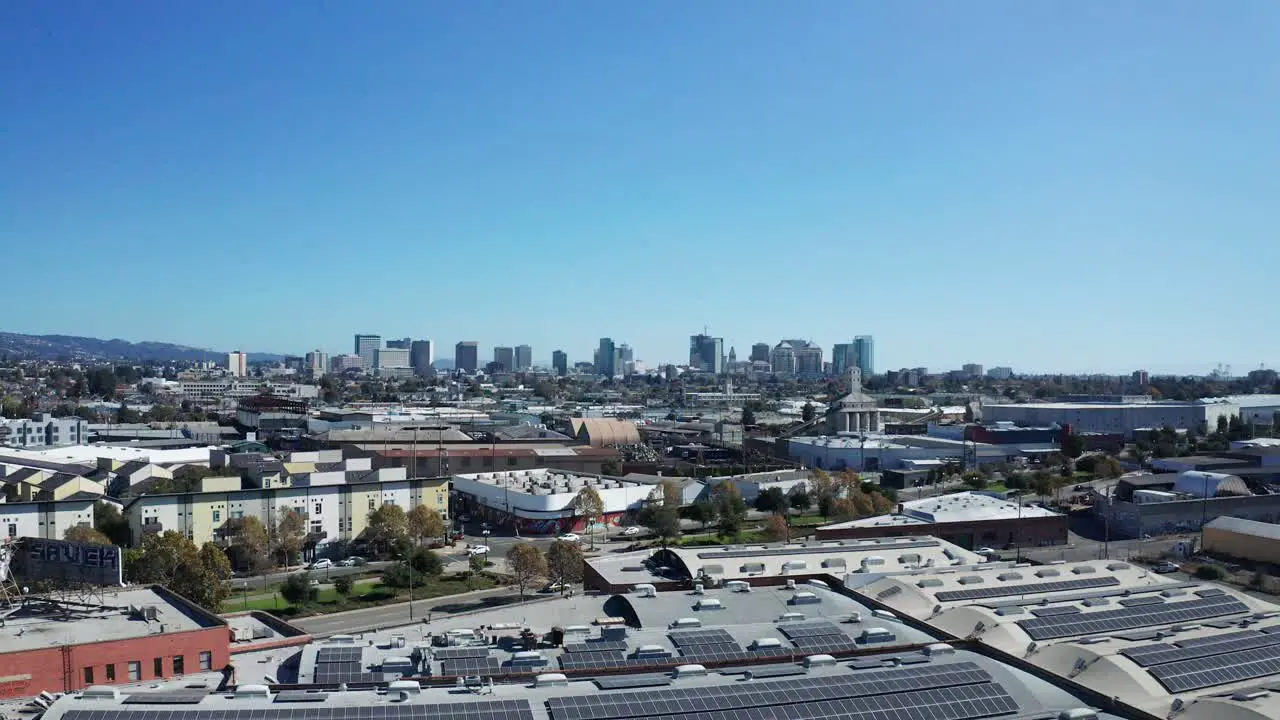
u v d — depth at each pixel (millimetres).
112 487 170375
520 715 48125
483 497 172125
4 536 124562
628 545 149000
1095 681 55906
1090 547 145000
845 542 102188
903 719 50594
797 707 50656
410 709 47594
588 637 63188
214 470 179625
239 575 127312
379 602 112312
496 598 114750
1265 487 181750
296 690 52219
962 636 67188
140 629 65812
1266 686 56188
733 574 89188
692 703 50250
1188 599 75625
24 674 59188
